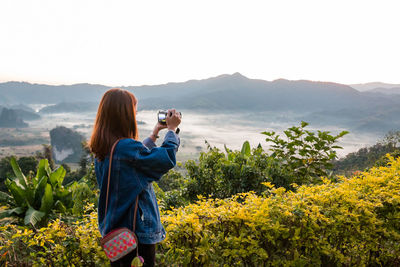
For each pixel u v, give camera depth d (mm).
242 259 1959
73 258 1960
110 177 1266
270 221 2041
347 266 2301
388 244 2371
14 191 8023
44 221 7422
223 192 4434
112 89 1349
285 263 2025
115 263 1304
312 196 2328
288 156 4590
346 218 2152
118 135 1312
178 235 1851
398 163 3430
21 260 2111
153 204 1354
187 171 4621
